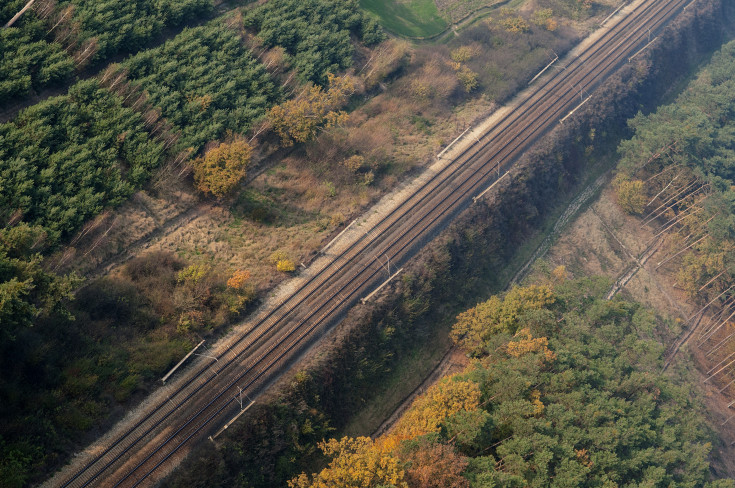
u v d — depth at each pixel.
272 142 90.50
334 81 99.56
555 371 73.94
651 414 77.62
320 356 71.81
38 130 70.38
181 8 91.25
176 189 80.19
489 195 96.50
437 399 67.25
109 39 81.94
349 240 84.25
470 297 91.69
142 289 69.81
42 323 61.09
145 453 59.28
